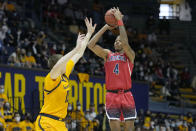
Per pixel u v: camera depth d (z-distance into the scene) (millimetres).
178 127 19672
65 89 5602
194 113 23453
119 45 6965
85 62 19672
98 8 26953
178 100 23875
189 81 27375
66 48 20781
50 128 5508
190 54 30297
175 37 30797
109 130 16625
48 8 24766
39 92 16594
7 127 14016
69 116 16297
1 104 14359
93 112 17391
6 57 17234
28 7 24938
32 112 16062
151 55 27000
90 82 18875
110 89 6863
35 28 22656
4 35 18047
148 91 21672
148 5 31922
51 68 5676
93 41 6953
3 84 15383
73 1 29547
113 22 6559
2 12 19812
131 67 6922
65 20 25547
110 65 6910
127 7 31938
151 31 29547
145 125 18469
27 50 18109
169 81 24750
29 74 16359
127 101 6801
